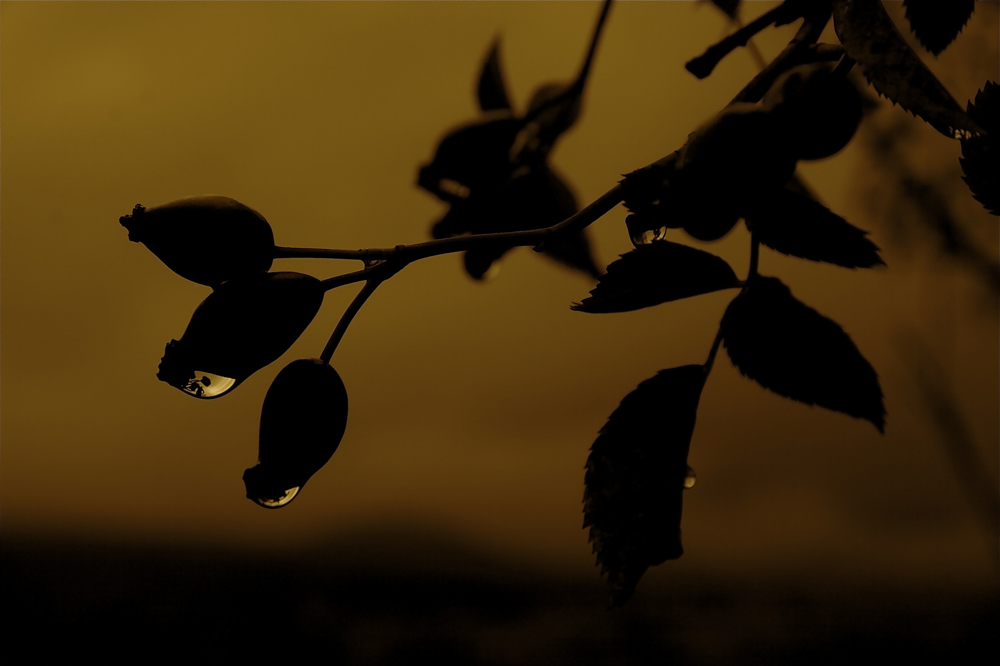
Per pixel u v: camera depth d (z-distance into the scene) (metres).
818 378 0.41
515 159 0.49
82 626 1.20
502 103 0.49
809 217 0.41
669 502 0.41
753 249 0.41
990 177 0.41
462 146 0.49
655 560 0.40
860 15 0.40
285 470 0.41
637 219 0.42
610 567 0.40
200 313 0.41
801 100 0.41
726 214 0.41
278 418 0.41
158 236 0.41
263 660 1.18
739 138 0.41
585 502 0.41
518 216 0.48
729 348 0.41
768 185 0.41
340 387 0.41
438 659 1.19
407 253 0.41
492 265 0.48
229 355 0.41
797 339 0.41
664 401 0.41
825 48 0.42
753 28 0.44
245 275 0.41
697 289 0.42
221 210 0.41
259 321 0.41
